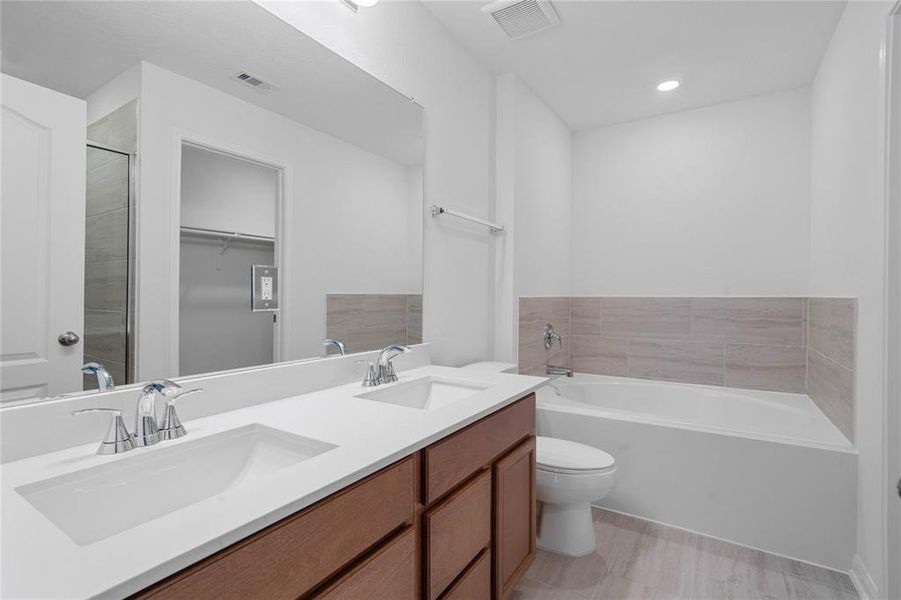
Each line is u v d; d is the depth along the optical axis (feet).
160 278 3.83
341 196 5.59
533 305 9.66
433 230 7.17
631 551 6.56
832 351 7.32
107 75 3.50
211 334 4.21
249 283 4.56
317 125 5.27
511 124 8.81
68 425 3.14
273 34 4.75
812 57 8.09
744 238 9.77
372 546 3.11
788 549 6.43
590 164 11.53
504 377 5.99
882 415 5.06
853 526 6.04
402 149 6.51
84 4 3.38
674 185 10.52
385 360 5.64
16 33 3.04
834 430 7.07
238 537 2.14
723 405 9.44
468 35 7.61
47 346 3.15
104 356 3.45
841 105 6.93
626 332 11.04
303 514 2.54
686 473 7.18
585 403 10.50
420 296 6.90
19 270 3.03
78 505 2.70
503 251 8.89
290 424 3.75
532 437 5.66
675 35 7.50
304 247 5.14
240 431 3.66
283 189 4.90
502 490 4.83
